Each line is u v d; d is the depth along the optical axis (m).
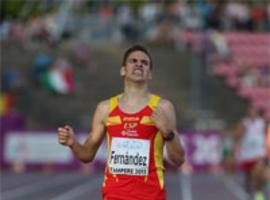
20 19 101.38
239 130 32.66
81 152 16.23
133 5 103.25
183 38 88.19
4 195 42.91
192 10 91.19
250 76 83.25
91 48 86.31
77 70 83.25
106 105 16.17
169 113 15.89
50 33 87.75
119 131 15.89
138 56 16.02
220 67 84.44
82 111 78.75
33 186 49.62
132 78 15.98
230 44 89.25
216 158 69.38
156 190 15.82
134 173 15.78
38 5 99.31
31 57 85.06
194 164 69.38
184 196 42.41
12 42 87.31
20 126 72.12
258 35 90.19
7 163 71.38
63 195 42.91
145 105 15.92
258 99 81.25
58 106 79.06
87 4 94.25
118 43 88.12
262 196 32.72
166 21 89.00
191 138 69.69
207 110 78.88
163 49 87.81
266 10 92.38
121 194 15.77
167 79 82.75
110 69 83.56
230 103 80.31
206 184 51.97
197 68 84.56
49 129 75.06
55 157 71.06
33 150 71.12
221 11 91.69
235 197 41.62
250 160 32.62
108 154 16.06
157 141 15.86
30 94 79.88
